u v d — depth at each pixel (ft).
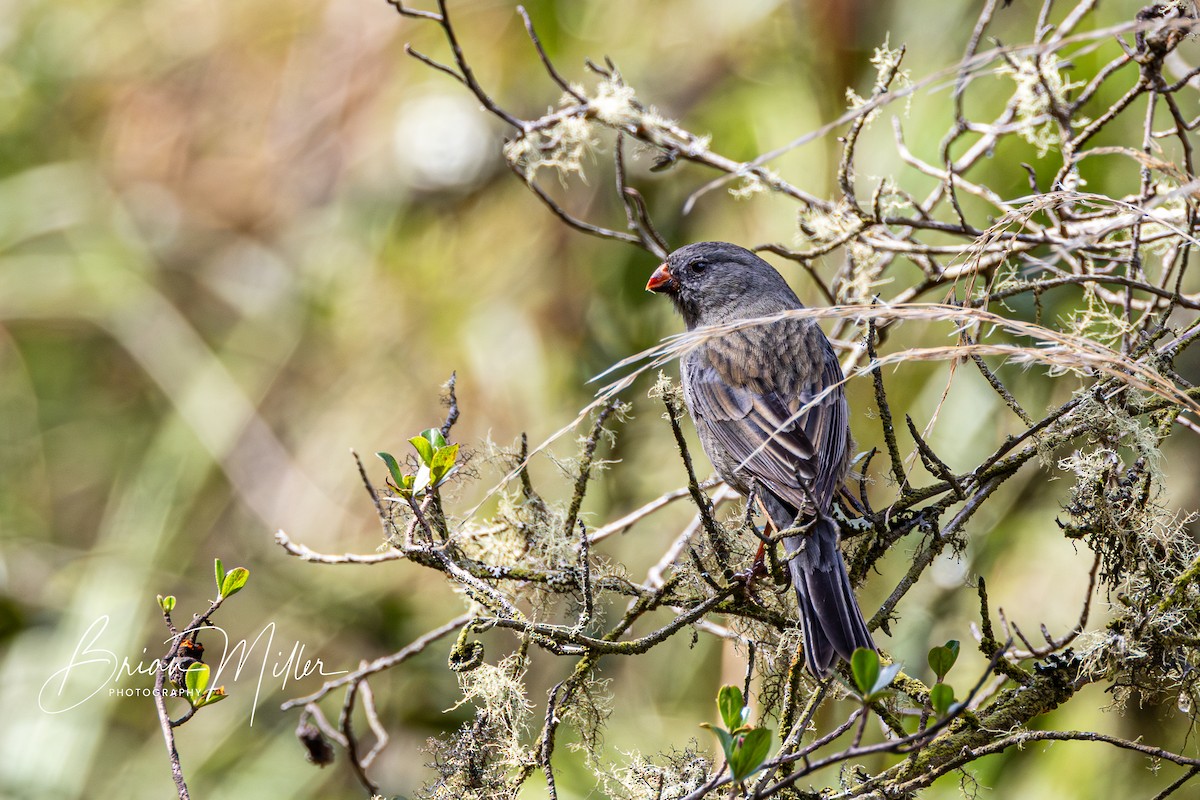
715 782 16.06
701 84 38.01
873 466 33.86
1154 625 19.03
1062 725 31.48
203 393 42.52
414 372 40.45
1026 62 23.62
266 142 44.09
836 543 20.59
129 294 43.88
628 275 38.88
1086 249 23.61
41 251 44.93
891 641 33.32
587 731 20.35
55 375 44.96
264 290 43.27
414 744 36.83
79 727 36.19
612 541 36.81
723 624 30.07
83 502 43.75
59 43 46.96
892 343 33.94
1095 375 21.25
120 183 45.55
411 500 19.66
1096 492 19.65
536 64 39.58
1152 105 22.47
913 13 34.86
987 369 20.70
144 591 39.58
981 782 31.19
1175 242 23.68
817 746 16.33
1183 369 32.53
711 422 26.53
